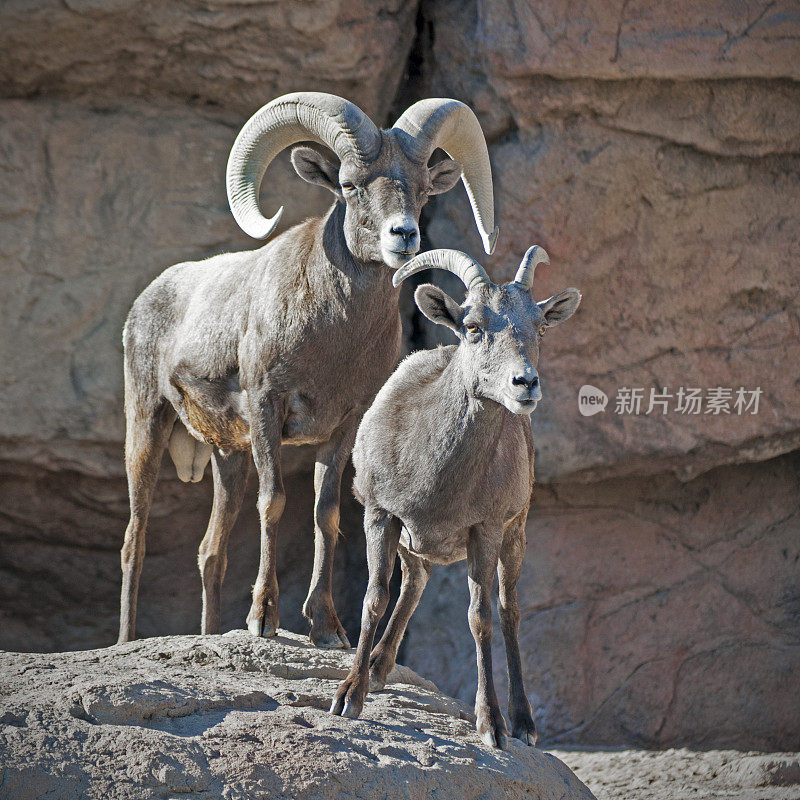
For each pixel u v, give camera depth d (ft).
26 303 119.03
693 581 129.70
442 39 126.93
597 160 120.16
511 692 72.02
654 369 122.62
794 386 122.93
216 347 88.48
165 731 57.41
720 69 117.08
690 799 103.24
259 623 82.17
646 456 123.54
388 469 63.98
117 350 120.98
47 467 121.90
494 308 59.67
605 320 122.01
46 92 120.88
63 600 134.62
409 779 57.06
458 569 129.59
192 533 134.00
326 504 84.74
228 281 89.86
